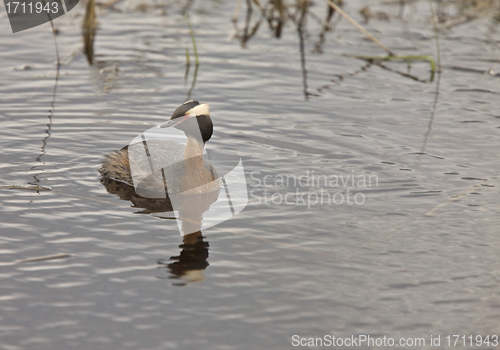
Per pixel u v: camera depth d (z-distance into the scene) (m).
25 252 26.81
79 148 38.34
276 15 67.88
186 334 22.00
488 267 27.05
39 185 33.19
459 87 51.00
